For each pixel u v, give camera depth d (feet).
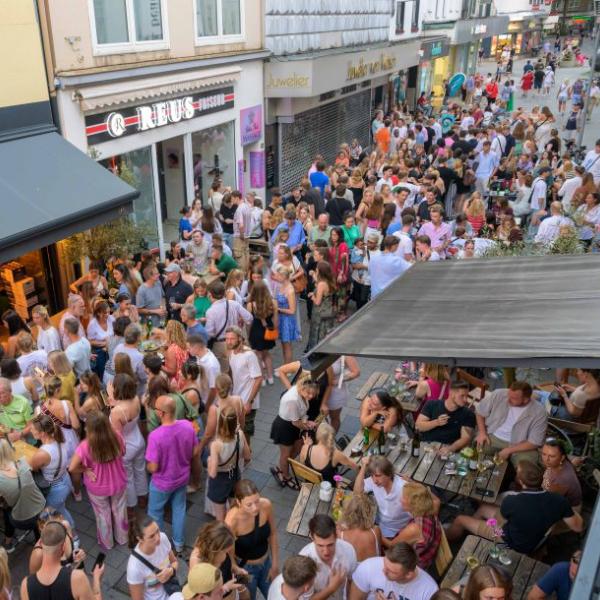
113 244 31.07
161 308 28.96
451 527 18.48
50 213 26.81
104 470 18.12
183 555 19.20
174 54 39.75
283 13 53.16
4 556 14.24
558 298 16.69
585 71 147.54
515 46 183.93
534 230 41.98
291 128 60.44
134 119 36.96
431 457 19.84
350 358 23.44
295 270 30.07
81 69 32.27
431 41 96.73
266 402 27.50
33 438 20.43
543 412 19.88
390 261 29.40
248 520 14.97
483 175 51.67
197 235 34.12
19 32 28.63
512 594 15.11
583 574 7.02
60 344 24.81
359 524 15.31
